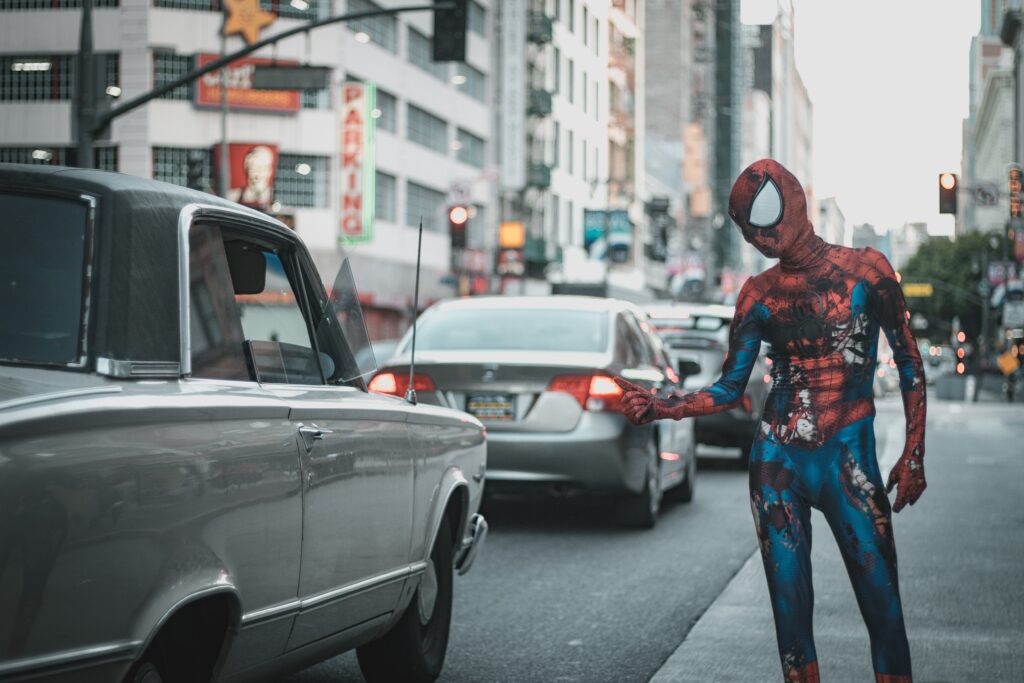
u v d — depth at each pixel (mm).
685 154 117562
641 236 93625
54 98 46312
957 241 101812
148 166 45562
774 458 4512
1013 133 95062
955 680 5988
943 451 22031
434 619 5762
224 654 3812
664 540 10680
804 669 4469
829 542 10711
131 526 3230
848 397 4480
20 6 46125
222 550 3664
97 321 3457
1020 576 9039
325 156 47219
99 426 3170
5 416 2908
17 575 2881
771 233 4461
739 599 8047
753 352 4578
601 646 6660
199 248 3941
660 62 117625
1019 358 59500
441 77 57844
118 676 3207
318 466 4266
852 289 4461
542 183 68812
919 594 8312
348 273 4934
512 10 64250
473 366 10375
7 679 2879
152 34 45562
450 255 58438
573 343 10883
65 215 3572
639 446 10727
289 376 4449
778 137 199250
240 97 46000
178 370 3668
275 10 47000
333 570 4426
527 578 8742
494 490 10438
